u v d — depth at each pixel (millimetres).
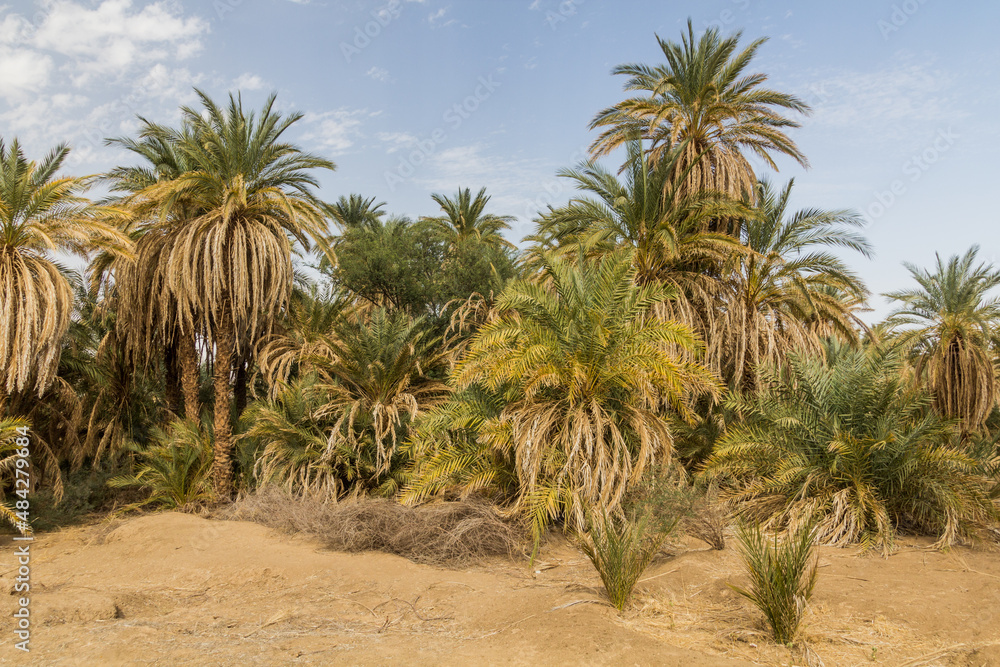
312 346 15344
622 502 8438
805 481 8789
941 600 5477
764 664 4281
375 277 17234
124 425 15344
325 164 14148
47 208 11312
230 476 13273
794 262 12953
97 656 4488
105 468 14688
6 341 10297
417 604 6000
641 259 12906
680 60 14977
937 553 7512
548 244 15938
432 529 8062
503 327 8859
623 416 8844
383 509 8766
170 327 14305
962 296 15570
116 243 12250
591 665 4188
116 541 9672
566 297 9188
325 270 18031
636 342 8664
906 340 15508
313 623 5500
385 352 13273
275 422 12742
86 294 16172
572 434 8328
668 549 7523
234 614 5867
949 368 15641
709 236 12344
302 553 8180
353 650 4625
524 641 4668
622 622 5145
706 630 4961
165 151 14094
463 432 10070
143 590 6906
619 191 13375
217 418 13234
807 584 5484
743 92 15562
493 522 8148
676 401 8945
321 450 12492
